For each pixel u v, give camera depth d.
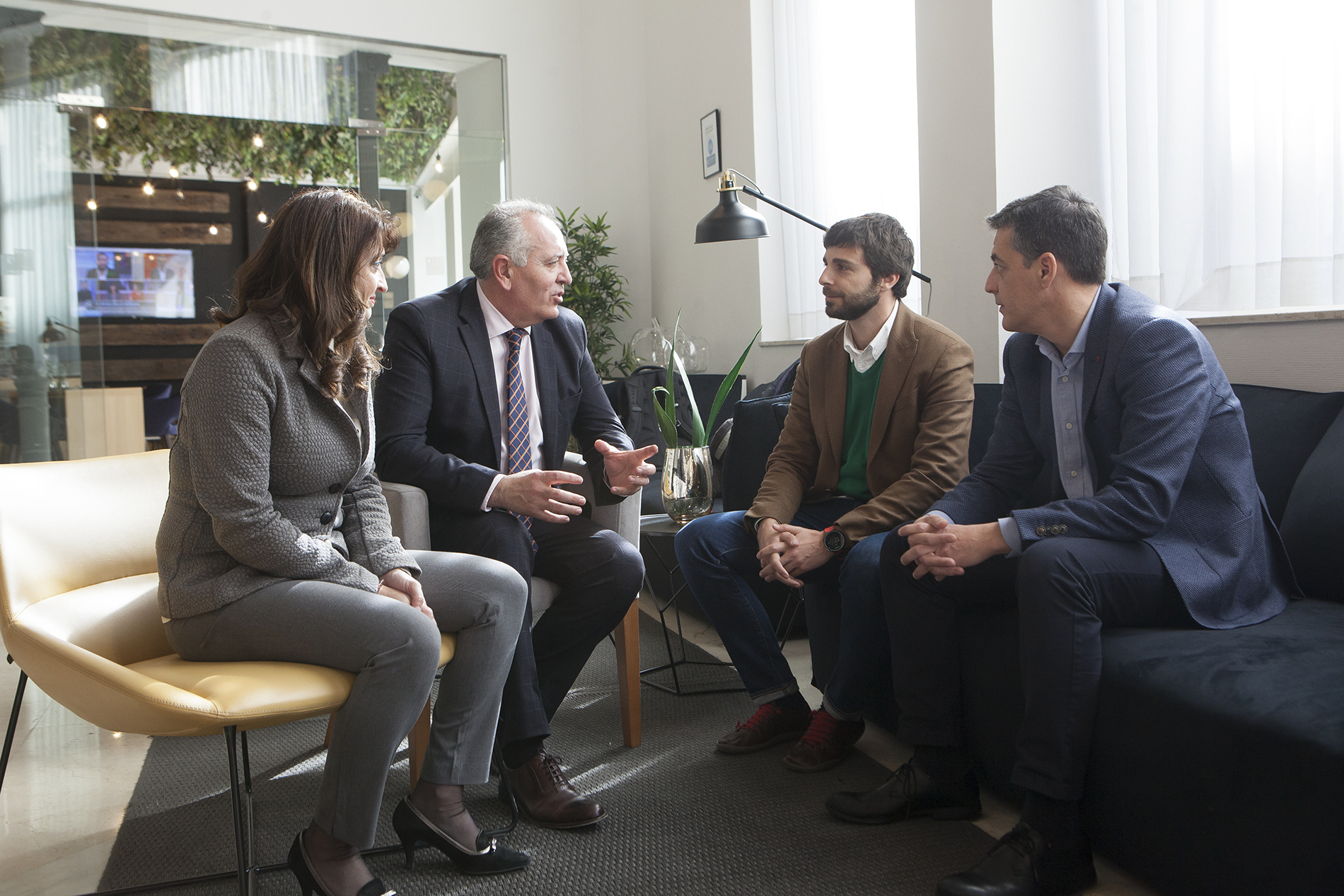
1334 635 1.36
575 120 5.26
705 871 1.47
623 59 5.25
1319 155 2.07
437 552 1.68
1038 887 1.33
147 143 6.32
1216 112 2.25
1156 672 1.30
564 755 1.95
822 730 1.86
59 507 1.47
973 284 2.81
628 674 1.97
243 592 1.30
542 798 1.65
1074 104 2.73
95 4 4.24
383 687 1.27
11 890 1.47
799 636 2.84
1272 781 1.11
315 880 1.28
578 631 1.85
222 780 1.89
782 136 4.12
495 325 1.94
